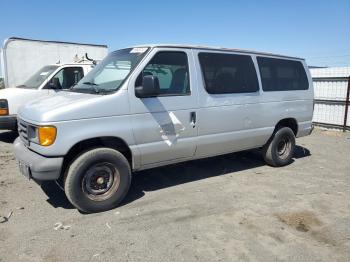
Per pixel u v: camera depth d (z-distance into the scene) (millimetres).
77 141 4246
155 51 4898
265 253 3629
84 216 4465
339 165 7125
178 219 4402
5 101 8477
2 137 9562
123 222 4301
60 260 3469
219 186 5668
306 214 4598
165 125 4922
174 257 3537
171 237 3939
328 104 11930
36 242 3803
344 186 5770
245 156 7559
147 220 4363
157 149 4902
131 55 5051
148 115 4754
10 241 3816
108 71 5113
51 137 4117
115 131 4488
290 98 6730
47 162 4164
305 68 7141
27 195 5164
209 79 5438
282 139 6785
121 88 4559
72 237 3918
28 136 4426
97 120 4359
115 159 4566
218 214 4562
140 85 4695
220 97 5531
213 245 3773
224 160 7219
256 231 4102
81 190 4395
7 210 4625
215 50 5598
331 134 11031
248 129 6043
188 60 5223
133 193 5301
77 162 4316
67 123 4172
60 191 5324
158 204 4879
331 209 4785
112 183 4668
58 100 4609
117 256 3547
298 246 3775
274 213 4617
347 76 11258
